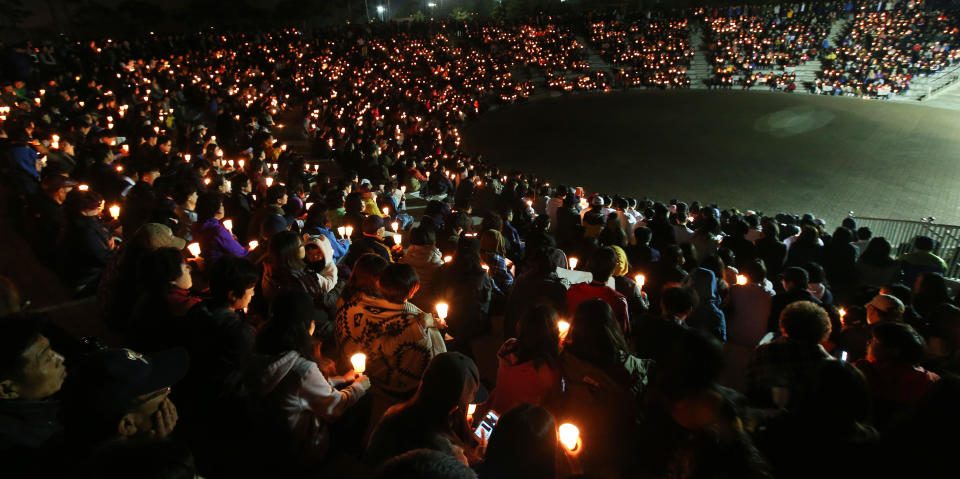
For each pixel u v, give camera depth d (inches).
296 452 141.6
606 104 1494.8
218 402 155.2
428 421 110.8
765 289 232.4
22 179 319.3
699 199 821.2
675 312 169.0
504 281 253.8
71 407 102.5
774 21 1921.8
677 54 1815.9
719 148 1048.8
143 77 961.5
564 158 1031.6
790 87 1563.7
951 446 100.4
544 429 85.4
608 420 126.3
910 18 1808.6
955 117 1217.4
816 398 108.7
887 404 147.9
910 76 1459.2
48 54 1042.1
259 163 446.9
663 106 1434.5
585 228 358.0
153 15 2273.6
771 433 114.4
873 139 1068.5
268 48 1502.2
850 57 1659.7
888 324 148.6
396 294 160.2
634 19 2062.0
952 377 104.3
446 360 113.0
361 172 647.1
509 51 1849.2
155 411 114.0
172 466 63.9
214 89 1003.3
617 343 129.7
